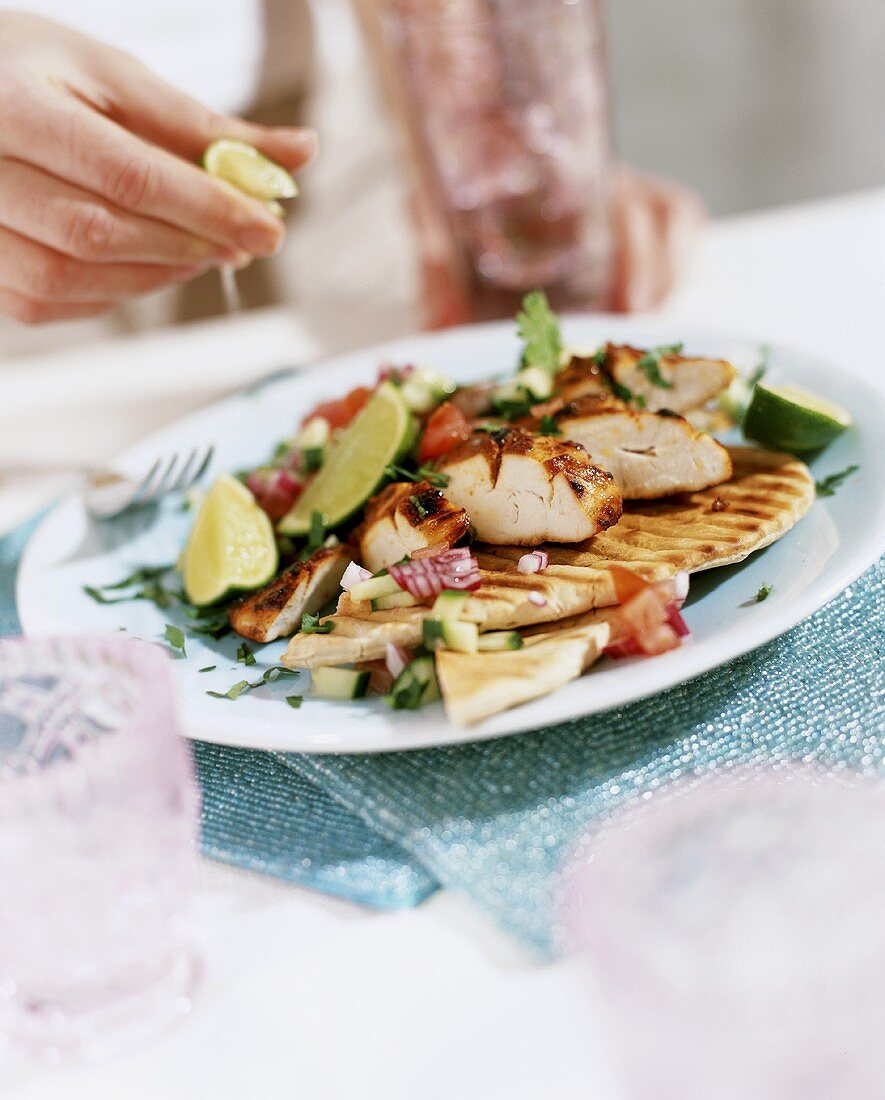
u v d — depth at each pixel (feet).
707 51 6.14
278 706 1.42
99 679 1.25
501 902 1.22
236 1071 1.17
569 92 2.31
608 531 1.56
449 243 2.42
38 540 1.75
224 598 1.62
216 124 1.79
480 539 1.59
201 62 2.93
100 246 1.73
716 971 0.90
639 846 1.00
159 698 1.20
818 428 1.63
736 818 1.03
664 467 1.60
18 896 1.16
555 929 1.20
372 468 1.68
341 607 1.51
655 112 5.77
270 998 1.22
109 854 1.18
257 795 1.39
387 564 1.57
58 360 2.59
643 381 1.72
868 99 5.62
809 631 1.46
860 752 1.31
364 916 1.27
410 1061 1.15
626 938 0.92
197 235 1.72
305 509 1.71
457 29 2.24
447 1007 1.18
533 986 1.18
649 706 1.39
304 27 3.09
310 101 3.15
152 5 2.85
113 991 1.21
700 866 0.99
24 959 1.19
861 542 1.45
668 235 2.53
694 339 1.94
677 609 1.42
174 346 2.55
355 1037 1.18
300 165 1.82
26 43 1.74
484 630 1.44
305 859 1.31
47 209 1.72
